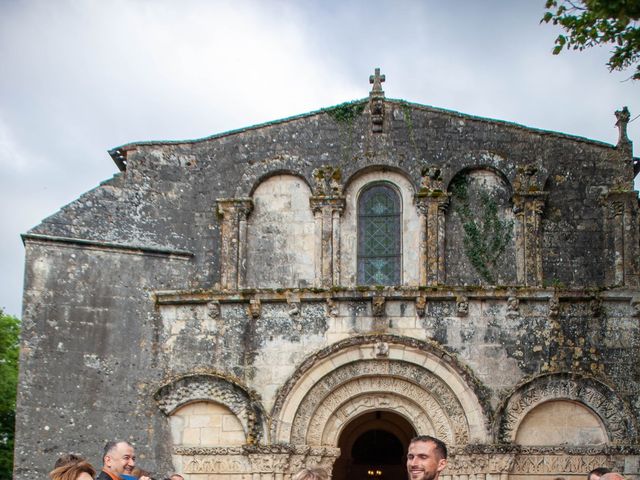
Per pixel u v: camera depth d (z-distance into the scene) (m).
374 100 28.03
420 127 28.02
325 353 25.73
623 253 26.69
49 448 25.33
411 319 25.98
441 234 27.28
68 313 26.12
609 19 17.89
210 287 27.38
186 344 26.30
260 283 27.48
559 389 25.47
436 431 25.53
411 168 27.77
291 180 28.06
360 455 34.53
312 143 28.11
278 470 25.17
